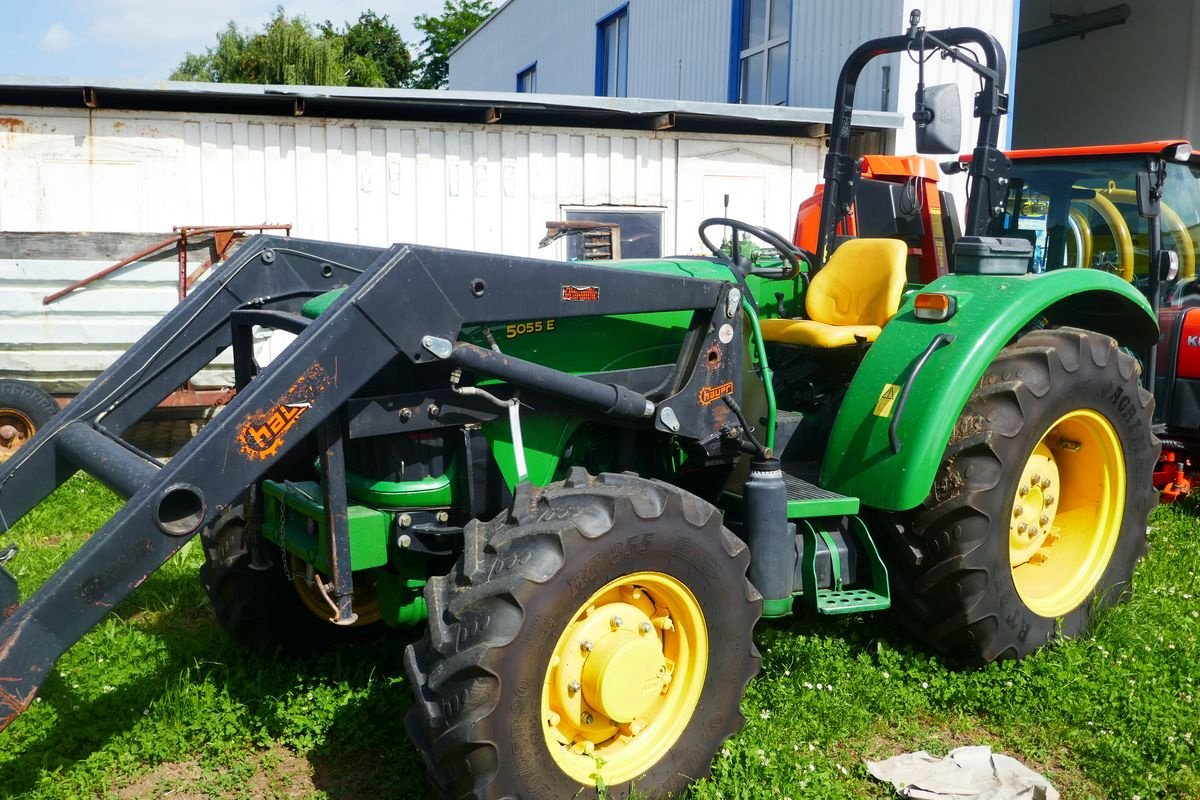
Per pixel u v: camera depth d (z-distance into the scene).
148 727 3.34
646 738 2.86
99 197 8.33
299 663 3.78
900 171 5.14
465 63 23.95
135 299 7.25
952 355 3.50
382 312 2.65
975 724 3.46
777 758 3.10
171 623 4.28
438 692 2.54
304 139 8.62
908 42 3.84
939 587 3.59
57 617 2.33
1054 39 13.24
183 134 8.38
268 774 3.14
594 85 16.11
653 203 9.41
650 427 3.32
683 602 2.87
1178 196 5.66
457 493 3.14
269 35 27.11
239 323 3.43
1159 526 5.48
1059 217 5.62
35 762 3.13
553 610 2.57
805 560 3.46
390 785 3.02
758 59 11.64
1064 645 3.81
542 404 3.13
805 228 5.29
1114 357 3.92
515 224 9.15
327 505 2.84
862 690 3.54
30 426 6.75
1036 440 3.66
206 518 2.47
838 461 3.58
